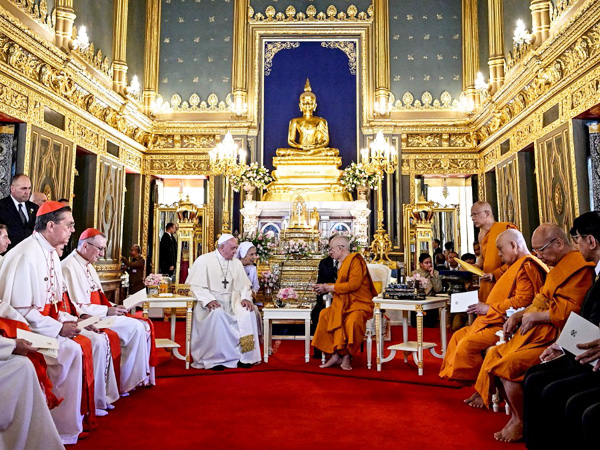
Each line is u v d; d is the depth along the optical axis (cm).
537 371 319
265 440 337
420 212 1091
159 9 1329
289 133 1266
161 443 331
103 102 1012
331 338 594
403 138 1263
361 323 586
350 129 1298
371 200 1248
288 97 1312
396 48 1310
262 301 857
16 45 713
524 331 354
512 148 1012
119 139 1124
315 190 1192
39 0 819
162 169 1268
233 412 404
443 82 1295
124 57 1149
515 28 1040
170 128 1267
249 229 1105
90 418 356
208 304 595
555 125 808
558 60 774
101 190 1030
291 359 660
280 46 1328
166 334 852
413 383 512
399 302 571
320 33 1317
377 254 1083
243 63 1301
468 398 447
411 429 363
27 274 346
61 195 866
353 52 1322
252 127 1273
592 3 637
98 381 397
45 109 816
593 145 747
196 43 1320
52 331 346
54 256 380
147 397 453
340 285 591
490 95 1041
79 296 449
